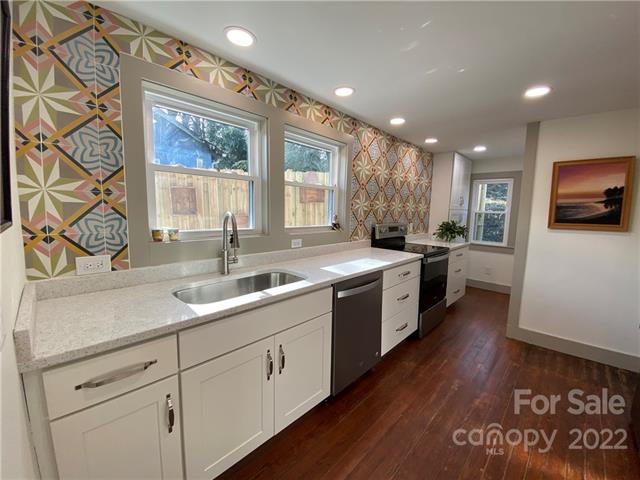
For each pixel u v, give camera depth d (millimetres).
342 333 1854
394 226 3346
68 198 1263
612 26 1286
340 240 2740
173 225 1682
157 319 1073
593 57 1549
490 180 4551
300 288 1526
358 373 2025
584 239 2463
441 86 1960
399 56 1603
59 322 1027
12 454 632
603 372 2275
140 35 1392
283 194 2154
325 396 1789
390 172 3287
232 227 1758
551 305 2643
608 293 2385
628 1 1131
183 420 1123
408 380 2145
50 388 836
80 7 1232
